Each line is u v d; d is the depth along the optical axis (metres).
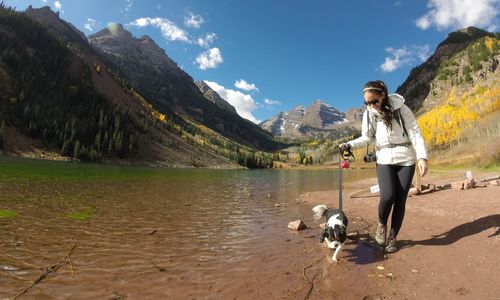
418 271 4.64
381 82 5.20
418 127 5.16
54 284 4.25
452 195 11.37
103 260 5.35
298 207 12.41
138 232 7.50
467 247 5.41
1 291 3.94
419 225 7.37
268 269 5.05
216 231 7.89
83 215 9.26
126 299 3.86
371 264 5.11
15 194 13.07
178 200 14.02
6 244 5.93
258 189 22.08
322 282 4.46
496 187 12.19
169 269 5.01
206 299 3.91
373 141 5.73
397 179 5.39
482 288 3.92
